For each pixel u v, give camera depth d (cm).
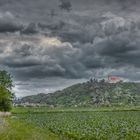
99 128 5619
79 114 13525
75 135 4397
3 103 12975
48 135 4034
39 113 15212
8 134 2658
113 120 8588
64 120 8875
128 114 12838
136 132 4744
